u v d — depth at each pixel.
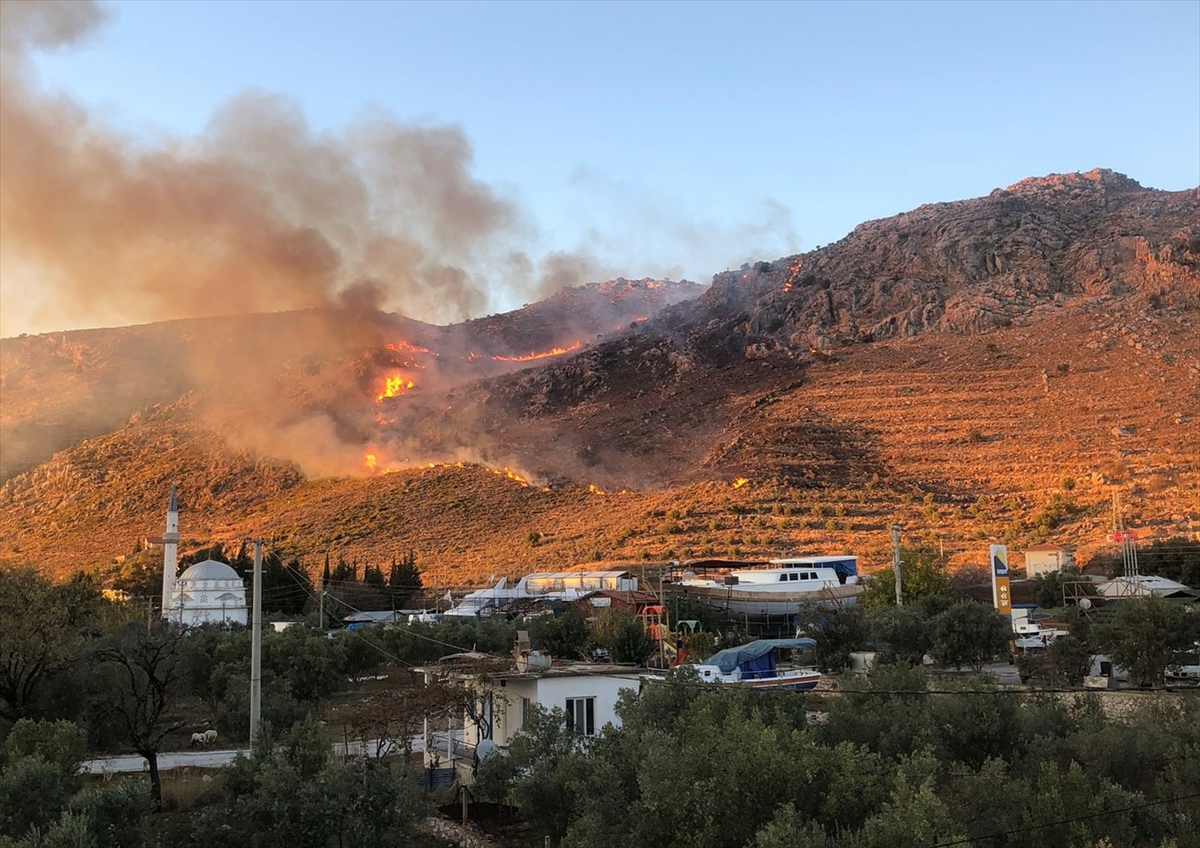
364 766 30.53
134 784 28.09
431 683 41.62
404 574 120.81
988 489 137.00
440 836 32.28
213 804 32.25
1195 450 134.38
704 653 63.97
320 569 138.75
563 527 145.75
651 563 113.69
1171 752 30.88
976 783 27.62
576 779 28.36
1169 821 26.81
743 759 24.53
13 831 25.30
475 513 161.00
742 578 92.19
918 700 35.84
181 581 108.19
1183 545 92.94
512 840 31.61
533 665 38.88
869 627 65.12
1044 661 57.38
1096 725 32.94
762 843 21.16
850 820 23.81
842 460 154.12
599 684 38.06
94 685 44.34
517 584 105.56
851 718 33.97
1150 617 50.53
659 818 24.19
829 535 123.25
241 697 50.62
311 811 27.20
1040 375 175.38
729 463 159.25
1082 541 107.56
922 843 21.45
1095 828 25.17
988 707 33.81
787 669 60.12
